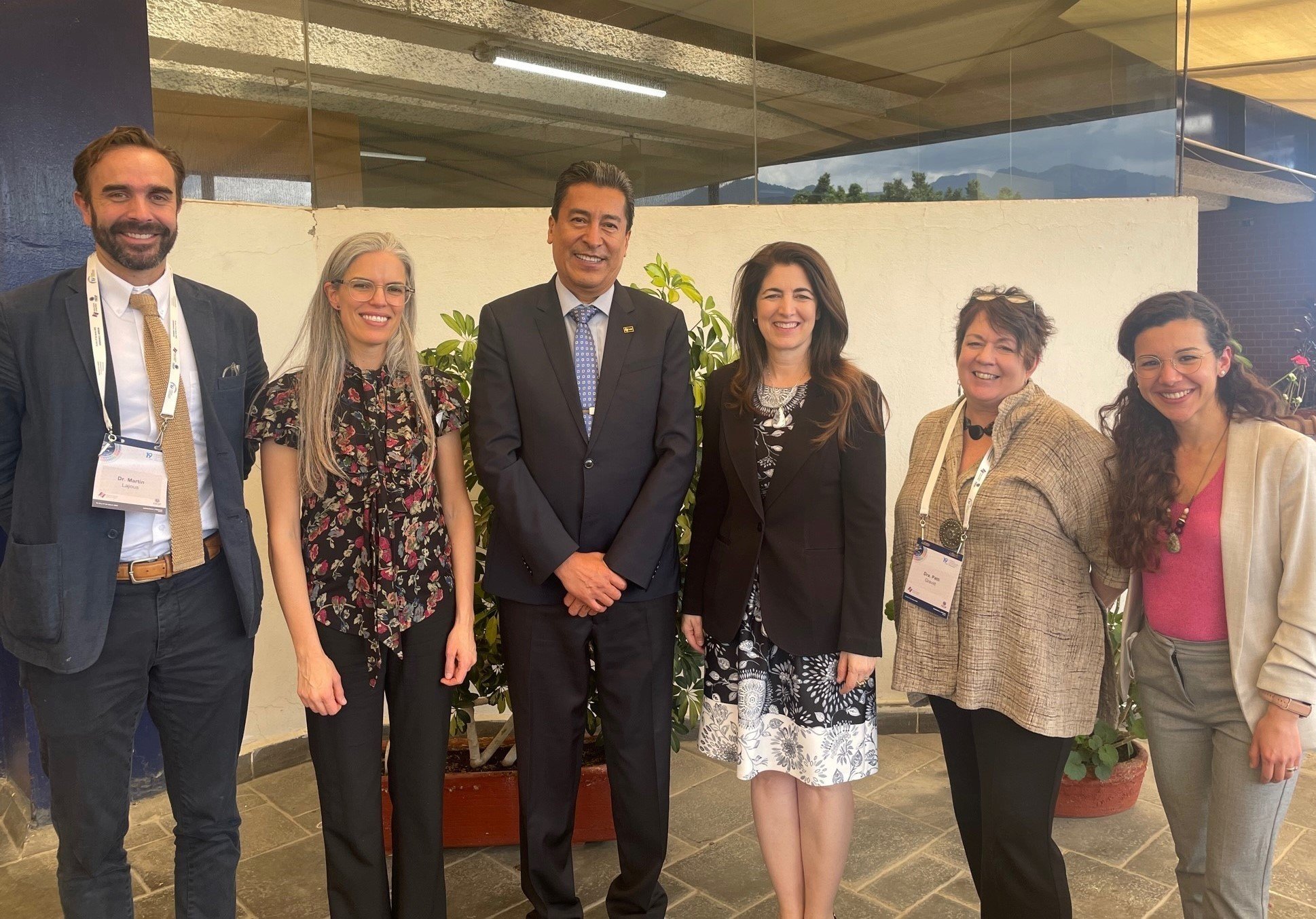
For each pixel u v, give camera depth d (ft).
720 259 12.39
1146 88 11.97
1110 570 6.23
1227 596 5.55
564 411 6.94
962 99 12.28
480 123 12.19
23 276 9.37
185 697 6.65
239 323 6.94
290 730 11.77
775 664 7.07
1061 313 12.17
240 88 10.88
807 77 12.40
